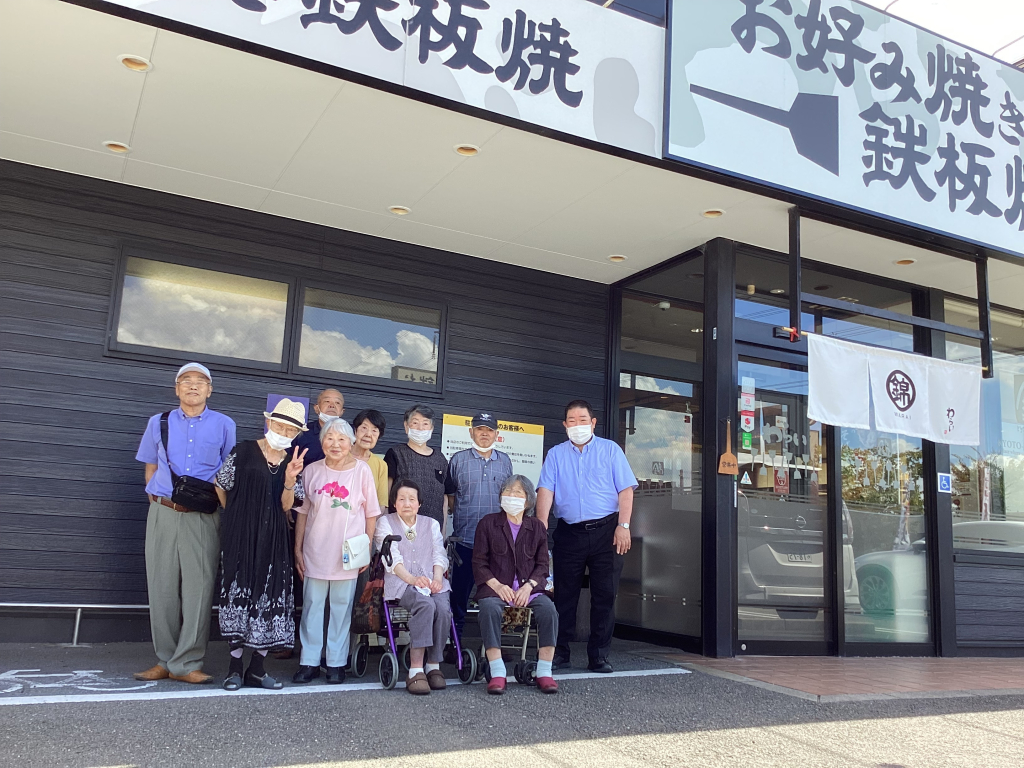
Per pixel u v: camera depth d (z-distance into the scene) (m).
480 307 6.78
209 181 5.52
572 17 4.80
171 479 4.34
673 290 6.78
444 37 4.39
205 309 5.77
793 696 4.77
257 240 5.97
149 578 4.32
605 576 5.27
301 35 4.04
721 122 5.20
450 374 6.57
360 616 4.64
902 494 7.20
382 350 6.34
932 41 6.35
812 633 6.50
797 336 5.74
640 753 3.49
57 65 4.18
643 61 5.02
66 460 5.24
